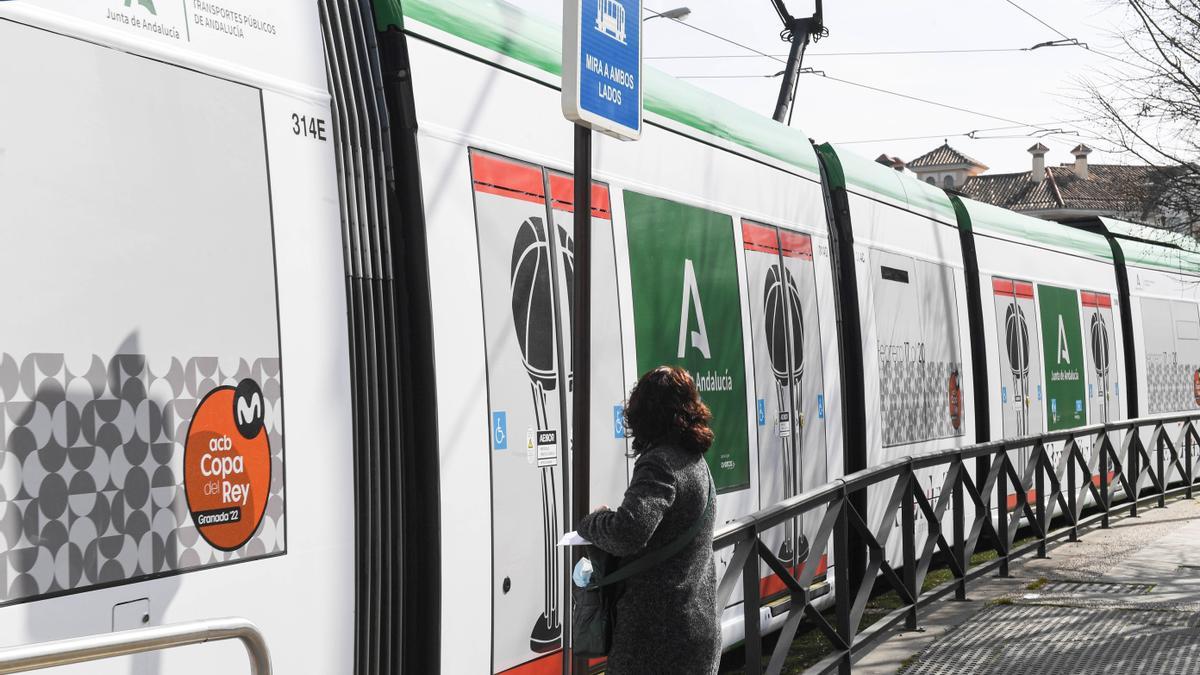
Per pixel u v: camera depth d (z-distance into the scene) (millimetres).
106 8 3670
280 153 4254
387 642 4590
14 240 3324
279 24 4344
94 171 3562
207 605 3789
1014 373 13070
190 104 3912
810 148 9031
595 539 3908
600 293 6059
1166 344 18000
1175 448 16297
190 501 3758
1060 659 7250
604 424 5996
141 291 3666
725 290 7383
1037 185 69688
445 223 4965
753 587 5676
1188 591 9391
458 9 5266
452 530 4848
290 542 4129
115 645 2859
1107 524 13250
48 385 3371
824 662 6598
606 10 4070
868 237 9727
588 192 4023
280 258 4191
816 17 16266
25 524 3279
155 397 3676
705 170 7285
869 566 7406
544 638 5391
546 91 5766
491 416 5133
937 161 77375
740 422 7457
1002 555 10156
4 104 3342
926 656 7355
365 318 4566
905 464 8023
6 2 3377
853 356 9281
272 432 4090
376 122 4766
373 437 4555
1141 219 17422
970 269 12273
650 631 3975
